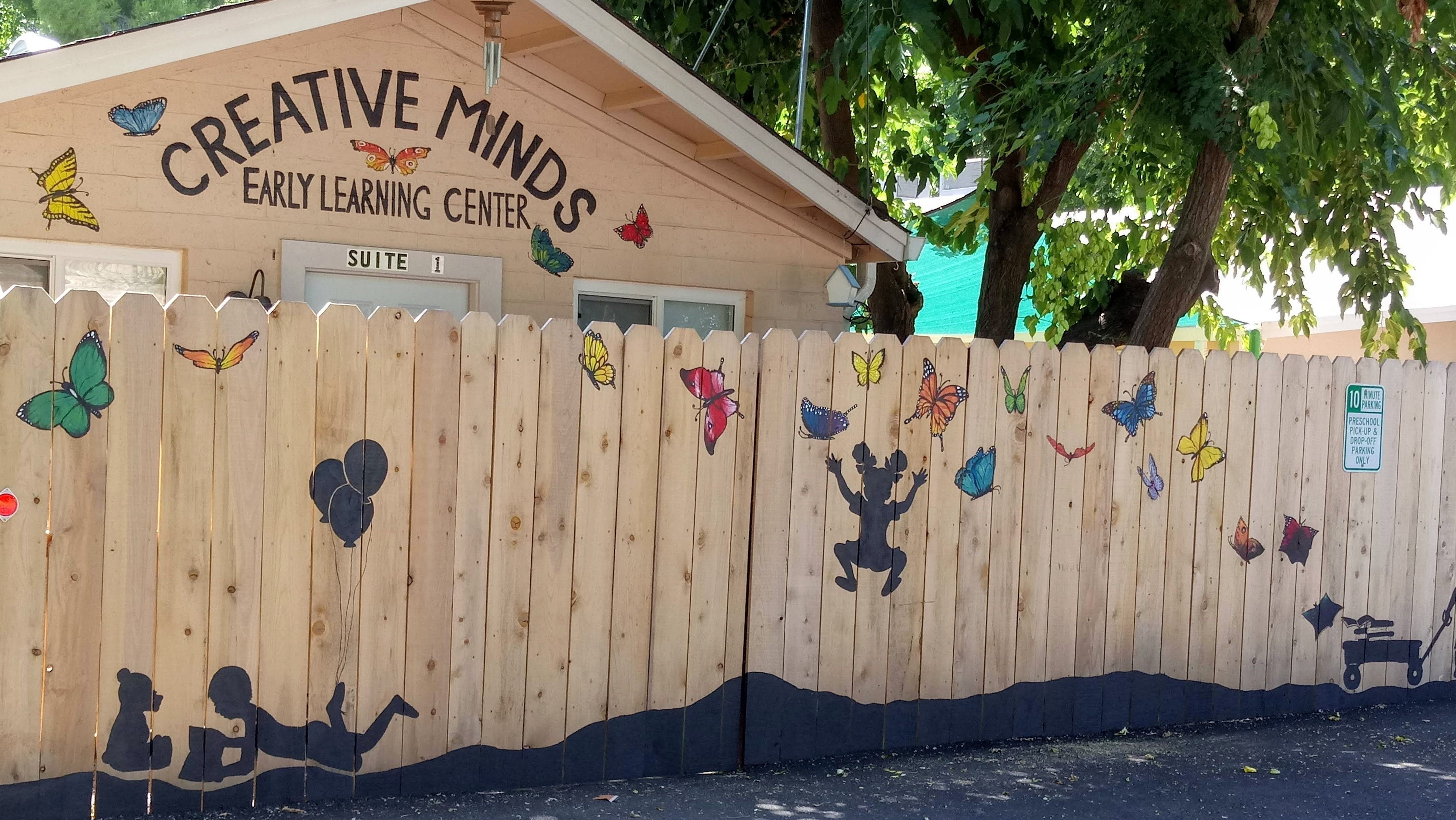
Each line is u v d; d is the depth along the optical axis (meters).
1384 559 7.20
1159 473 6.54
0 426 4.32
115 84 6.56
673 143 7.93
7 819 4.38
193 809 4.66
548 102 7.59
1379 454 7.12
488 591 5.11
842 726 5.89
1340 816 5.29
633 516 5.38
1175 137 9.00
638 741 5.45
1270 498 6.84
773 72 11.40
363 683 4.91
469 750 5.11
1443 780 5.84
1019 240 10.63
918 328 15.17
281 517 4.74
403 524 4.95
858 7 9.04
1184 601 6.66
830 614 5.83
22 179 6.41
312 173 7.03
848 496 5.83
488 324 5.06
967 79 10.53
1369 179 9.85
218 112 6.80
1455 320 11.32
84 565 4.46
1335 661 7.09
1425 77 9.62
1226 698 6.80
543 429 5.18
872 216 8.12
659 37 11.26
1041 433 6.25
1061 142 9.38
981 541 6.14
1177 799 5.44
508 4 6.85
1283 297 10.91
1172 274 8.84
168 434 4.55
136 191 6.64
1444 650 7.41
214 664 4.67
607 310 7.92
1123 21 8.37
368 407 4.86
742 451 5.60
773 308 8.33
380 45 7.16
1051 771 5.77
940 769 5.75
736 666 5.64
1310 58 8.33
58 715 4.45
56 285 6.51
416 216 7.29
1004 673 6.25
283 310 4.71
